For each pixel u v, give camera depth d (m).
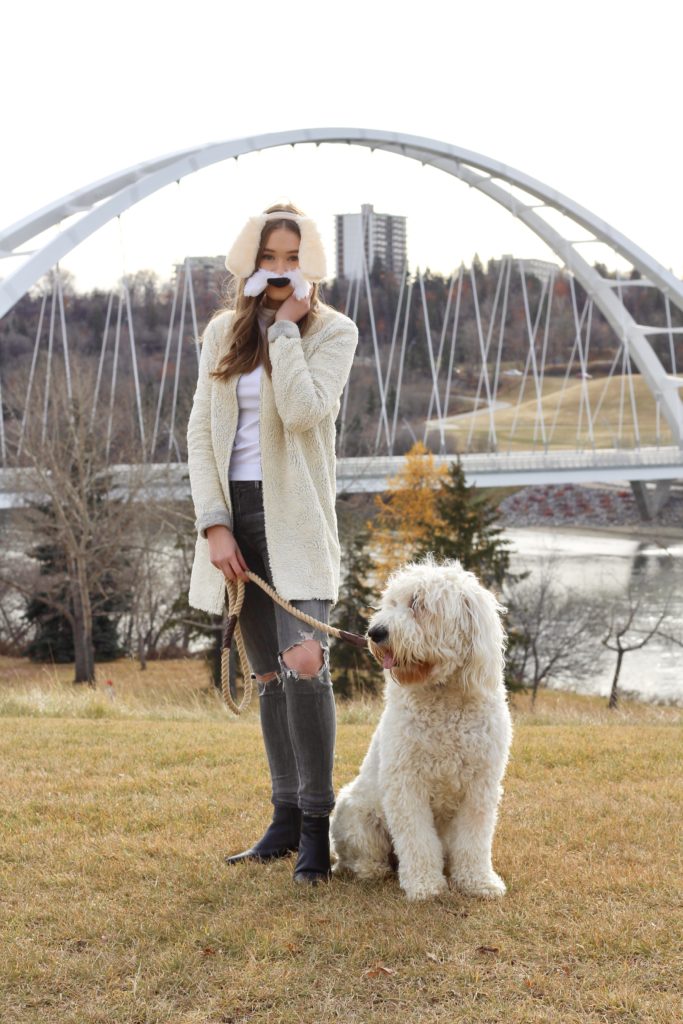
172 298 53.72
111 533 26.12
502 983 2.84
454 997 2.77
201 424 3.69
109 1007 2.75
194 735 6.91
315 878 3.66
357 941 3.12
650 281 52.62
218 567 3.53
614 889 3.56
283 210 3.62
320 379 3.52
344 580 24.56
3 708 9.40
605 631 32.00
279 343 3.44
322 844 3.71
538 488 65.75
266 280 3.53
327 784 3.68
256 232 3.53
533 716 9.33
